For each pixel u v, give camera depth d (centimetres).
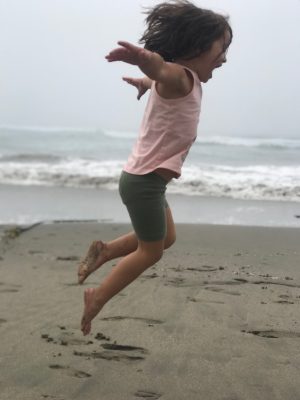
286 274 555
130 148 2386
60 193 1250
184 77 263
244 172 1490
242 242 734
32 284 519
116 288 283
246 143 2452
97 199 1177
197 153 2020
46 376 305
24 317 414
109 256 303
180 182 1326
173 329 385
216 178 1381
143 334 374
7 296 475
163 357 334
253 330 383
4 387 290
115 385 295
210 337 369
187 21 269
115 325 393
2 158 1769
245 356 335
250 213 1029
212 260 619
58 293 486
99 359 330
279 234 793
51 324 397
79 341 361
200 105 278
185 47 271
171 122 269
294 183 1333
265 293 481
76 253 671
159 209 278
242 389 290
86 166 1590
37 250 689
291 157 1934
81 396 282
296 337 370
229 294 477
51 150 2244
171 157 272
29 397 279
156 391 289
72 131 3391
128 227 855
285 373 310
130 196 277
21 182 1402
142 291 485
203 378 304
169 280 527
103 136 3014
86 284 518
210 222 932
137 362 326
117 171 1512
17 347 349
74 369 315
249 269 576
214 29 272
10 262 620
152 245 283
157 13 277
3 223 894
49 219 940
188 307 438
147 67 249
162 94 269
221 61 280
